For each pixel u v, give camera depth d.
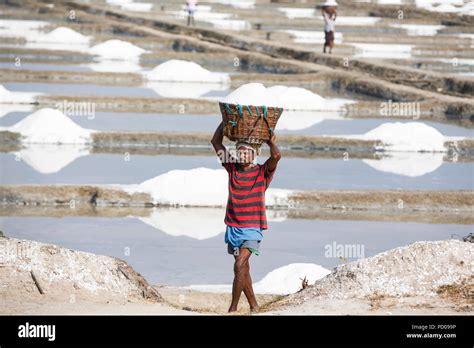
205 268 19.09
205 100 43.12
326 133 36.69
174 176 25.50
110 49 65.12
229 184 13.01
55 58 63.47
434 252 13.84
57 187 24.91
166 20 85.88
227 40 72.75
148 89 49.34
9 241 14.13
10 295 12.95
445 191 25.81
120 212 24.06
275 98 12.76
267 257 20.03
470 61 65.00
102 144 33.25
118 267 14.12
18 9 96.69
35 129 33.41
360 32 84.50
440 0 95.12
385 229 22.98
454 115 43.22
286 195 25.23
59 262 13.82
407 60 62.28
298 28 87.06
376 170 30.39
